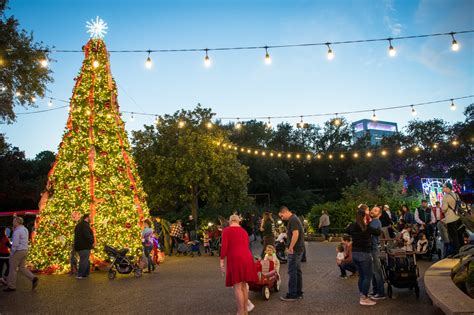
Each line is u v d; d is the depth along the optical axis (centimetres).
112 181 1587
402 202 2606
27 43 1992
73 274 1389
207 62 1229
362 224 780
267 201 5422
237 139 5303
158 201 3011
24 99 2075
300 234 849
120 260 1269
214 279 1165
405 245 1096
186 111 3219
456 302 618
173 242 2159
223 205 3397
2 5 1928
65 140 1619
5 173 3719
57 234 1463
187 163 2928
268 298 860
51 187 1596
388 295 842
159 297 895
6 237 1208
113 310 771
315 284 1026
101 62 1709
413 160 4981
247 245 705
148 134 3153
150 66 1233
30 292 1000
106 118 1645
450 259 1098
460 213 1166
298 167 6053
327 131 6059
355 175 5431
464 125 4628
